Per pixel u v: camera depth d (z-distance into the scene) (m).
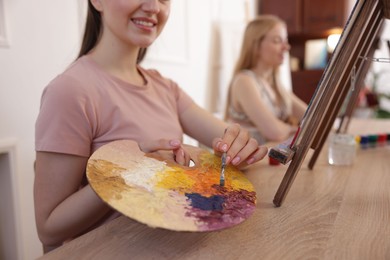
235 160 0.60
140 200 0.42
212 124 0.95
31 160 1.15
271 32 1.83
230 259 0.40
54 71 1.22
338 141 0.86
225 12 2.66
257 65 1.91
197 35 2.29
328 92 0.52
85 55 0.80
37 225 0.64
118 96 0.76
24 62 1.11
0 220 1.12
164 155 0.58
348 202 0.58
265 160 0.90
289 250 0.42
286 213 0.53
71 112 0.66
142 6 0.71
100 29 0.82
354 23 0.50
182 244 0.43
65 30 1.25
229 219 0.42
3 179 1.09
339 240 0.44
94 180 0.44
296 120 1.89
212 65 2.52
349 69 0.60
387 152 1.02
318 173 0.77
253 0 3.04
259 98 1.71
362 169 0.81
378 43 0.92
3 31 1.04
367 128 1.63
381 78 3.11
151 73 0.94
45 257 0.40
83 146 0.67
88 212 0.59
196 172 0.54
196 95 2.33
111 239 0.45
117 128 0.73
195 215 0.42
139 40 0.74
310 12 2.93
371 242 0.44
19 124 1.10
